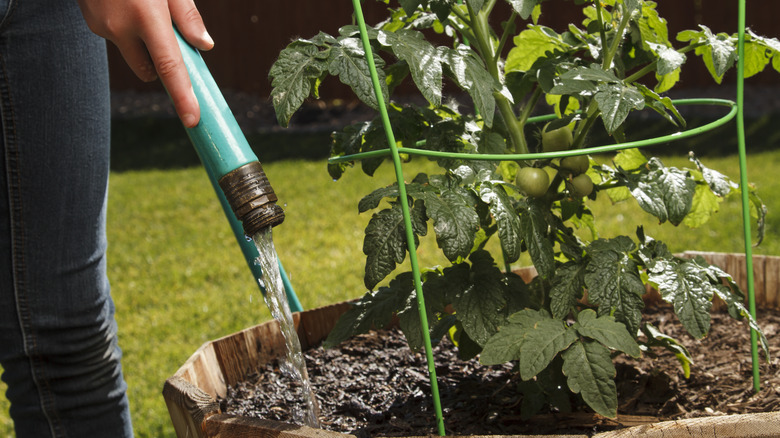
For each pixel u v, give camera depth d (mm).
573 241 1308
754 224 4004
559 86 1063
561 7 8820
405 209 995
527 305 1222
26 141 1365
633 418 1289
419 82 1007
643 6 1245
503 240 1055
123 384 1562
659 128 7328
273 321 1714
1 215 1372
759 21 9070
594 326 1101
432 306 1179
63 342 1419
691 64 9188
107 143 1490
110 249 4586
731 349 1645
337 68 1001
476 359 1636
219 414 1073
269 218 932
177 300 3590
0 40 1323
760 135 6777
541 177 1218
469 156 1054
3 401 2645
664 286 1147
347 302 1799
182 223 5145
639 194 1216
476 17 1317
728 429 915
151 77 1104
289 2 10102
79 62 1402
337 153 1405
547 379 1242
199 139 969
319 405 1442
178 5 1080
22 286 1385
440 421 1041
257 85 10352
